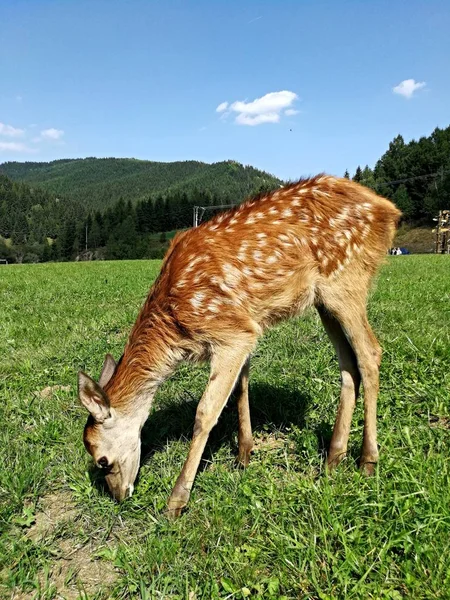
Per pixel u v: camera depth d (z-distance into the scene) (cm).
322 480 116
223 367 119
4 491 124
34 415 167
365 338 125
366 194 129
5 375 209
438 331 223
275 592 89
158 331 123
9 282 570
